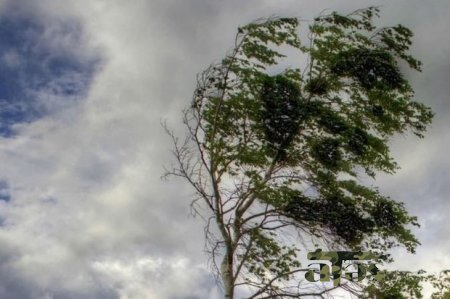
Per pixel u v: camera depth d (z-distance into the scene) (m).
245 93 24.16
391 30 25.16
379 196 24.08
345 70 24.84
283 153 24.28
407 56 25.11
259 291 23.38
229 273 23.56
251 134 24.73
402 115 24.91
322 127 24.22
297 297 23.00
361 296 22.44
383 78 24.80
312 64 25.39
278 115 23.67
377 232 23.98
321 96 25.39
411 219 24.03
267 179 24.52
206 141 24.66
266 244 23.78
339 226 23.80
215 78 24.41
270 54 24.62
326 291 22.75
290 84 24.02
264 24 24.58
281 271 23.53
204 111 24.62
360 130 23.84
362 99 25.30
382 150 24.14
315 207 23.77
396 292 22.11
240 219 24.12
